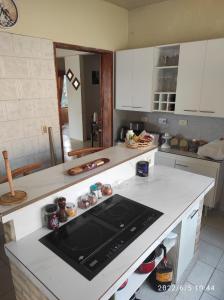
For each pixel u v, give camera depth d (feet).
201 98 9.34
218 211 10.09
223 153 8.88
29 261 3.59
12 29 7.43
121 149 7.20
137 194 5.78
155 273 5.65
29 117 8.45
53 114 9.20
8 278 6.75
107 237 4.15
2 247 7.87
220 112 8.99
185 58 9.39
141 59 10.63
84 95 19.81
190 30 10.14
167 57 10.77
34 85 8.36
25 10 7.65
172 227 4.62
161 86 11.30
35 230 4.31
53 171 5.42
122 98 11.82
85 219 4.69
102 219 4.70
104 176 5.79
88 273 3.36
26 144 8.55
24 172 6.19
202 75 9.11
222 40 8.37
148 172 7.00
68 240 4.06
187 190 6.02
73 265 3.51
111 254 3.73
